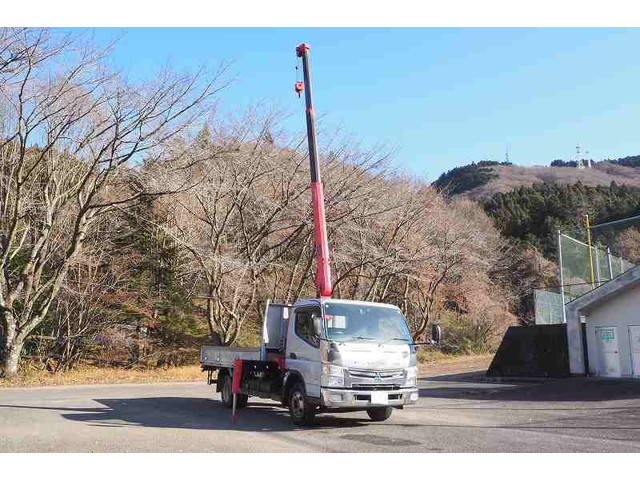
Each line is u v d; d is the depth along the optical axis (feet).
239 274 96.63
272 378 40.22
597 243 89.30
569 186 295.69
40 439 30.37
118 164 75.00
